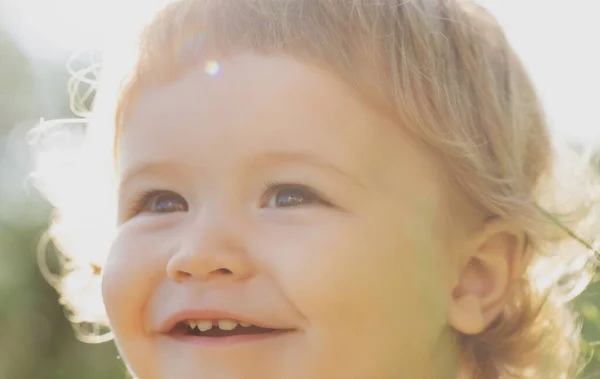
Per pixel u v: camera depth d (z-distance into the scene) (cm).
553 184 245
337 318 182
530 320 237
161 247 193
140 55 202
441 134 203
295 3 201
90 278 277
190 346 188
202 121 188
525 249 224
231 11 200
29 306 565
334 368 183
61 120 278
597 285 285
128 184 200
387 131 194
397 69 199
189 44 196
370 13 203
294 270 181
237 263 182
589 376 278
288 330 183
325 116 188
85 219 269
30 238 584
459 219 206
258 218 185
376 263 187
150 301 194
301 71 189
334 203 186
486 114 217
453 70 212
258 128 185
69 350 559
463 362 219
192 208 191
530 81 238
